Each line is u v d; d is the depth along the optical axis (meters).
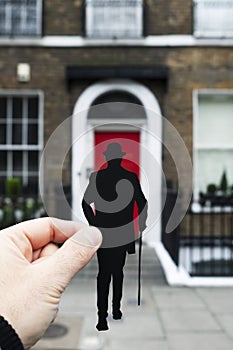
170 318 4.76
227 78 8.30
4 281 1.11
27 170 8.45
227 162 8.42
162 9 8.34
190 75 8.27
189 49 8.31
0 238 1.19
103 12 8.44
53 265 1.12
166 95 8.16
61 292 1.12
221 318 4.77
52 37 8.34
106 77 7.95
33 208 7.74
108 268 0.71
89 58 8.34
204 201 7.53
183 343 4.11
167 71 8.01
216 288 5.94
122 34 8.41
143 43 8.29
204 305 5.21
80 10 8.39
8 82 8.34
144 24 8.31
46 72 8.33
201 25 8.34
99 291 0.71
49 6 8.39
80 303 5.02
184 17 8.33
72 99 8.20
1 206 7.93
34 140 8.46
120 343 4.10
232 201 7.55
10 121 8.48
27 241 1.23
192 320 4.73
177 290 5.77
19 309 1.08
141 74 7.92
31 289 1.10
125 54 8.34
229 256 7.68
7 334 0.96
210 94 8.44
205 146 8.40
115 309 0.70
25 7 8.45
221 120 8.46
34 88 8.31
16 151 8.49
